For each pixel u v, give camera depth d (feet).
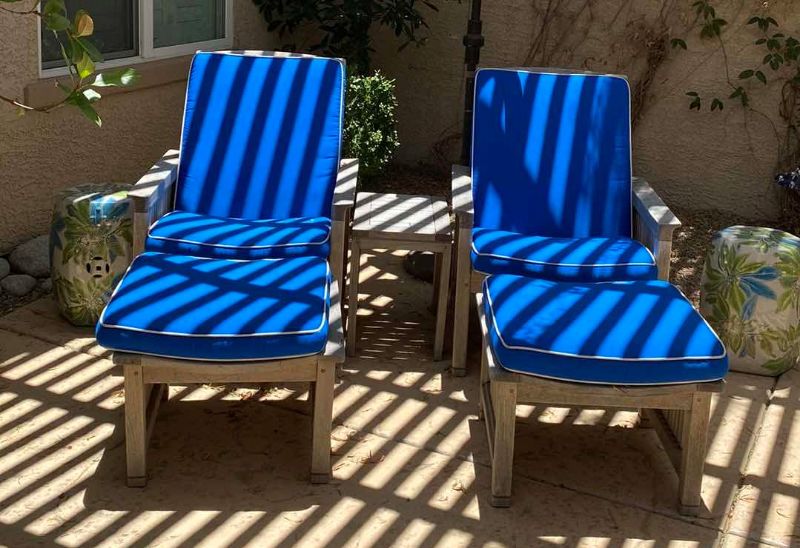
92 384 11.58
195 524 9.05
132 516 9.14
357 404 11.37
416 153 20.80
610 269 11.23
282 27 19.33
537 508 9.53
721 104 18.10
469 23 14.44
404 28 19.03
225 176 12.90
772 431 11.14
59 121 14.96
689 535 9.20
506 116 13.15
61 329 12.92
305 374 9.46
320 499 9.52
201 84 13.17
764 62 17.60
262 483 9.75
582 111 13.15
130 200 12.80
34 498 9.36
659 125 18.80
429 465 10.19
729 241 12.53
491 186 12.92
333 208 11.60
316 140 13.03
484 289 10.50
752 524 9.39
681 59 18.37
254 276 10.21
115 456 10.11
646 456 10.56
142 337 8.98
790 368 12.70
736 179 18.58
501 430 9.32
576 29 18.99
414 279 15.42
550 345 9.00
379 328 13.51
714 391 9.07
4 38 13.73
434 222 12.62
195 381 9.35
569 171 12.96
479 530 9.14
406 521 9.23
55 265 12.78
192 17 17.63
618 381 8.91
